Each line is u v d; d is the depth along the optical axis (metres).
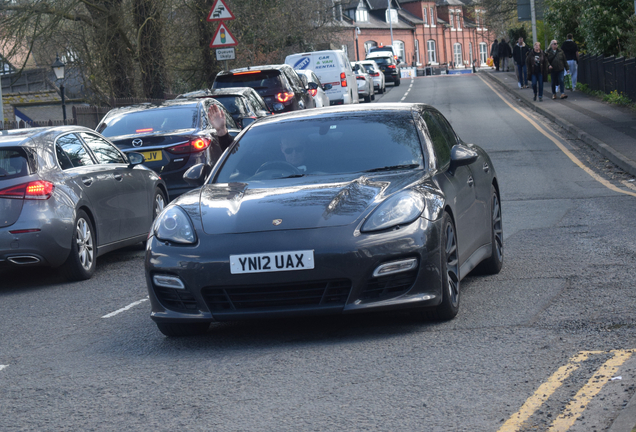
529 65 43.03
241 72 27.75
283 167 9.06
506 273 10.55
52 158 12.62
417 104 10.15
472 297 9.29
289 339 8.07
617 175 20.34
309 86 31.25
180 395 6.47
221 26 27.98
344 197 8.01
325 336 8.06
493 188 10.90
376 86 66.00
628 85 37.22
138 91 37.81
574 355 6.72
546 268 10.62
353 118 9.70
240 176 9.11
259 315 7.62
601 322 7.69
